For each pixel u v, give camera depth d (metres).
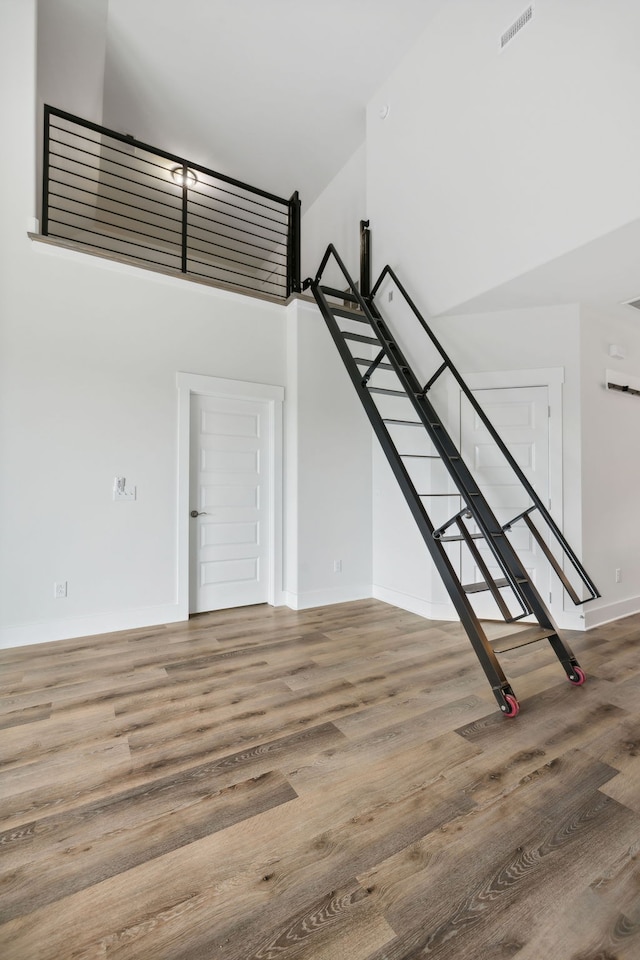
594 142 2.46
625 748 1.89
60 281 3.25
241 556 4.11
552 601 3.56
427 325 3.51
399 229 3.99
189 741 1.95
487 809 1.53
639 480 4.01
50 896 1.20
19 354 3.10
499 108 3.02
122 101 4.31
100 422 3.37
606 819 1.48
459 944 1.08
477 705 2.27
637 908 1.17
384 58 3.89
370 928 1.11
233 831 1.43
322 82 4.13
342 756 1.83
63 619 3.23
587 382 3.55
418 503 2.66
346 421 4.38
